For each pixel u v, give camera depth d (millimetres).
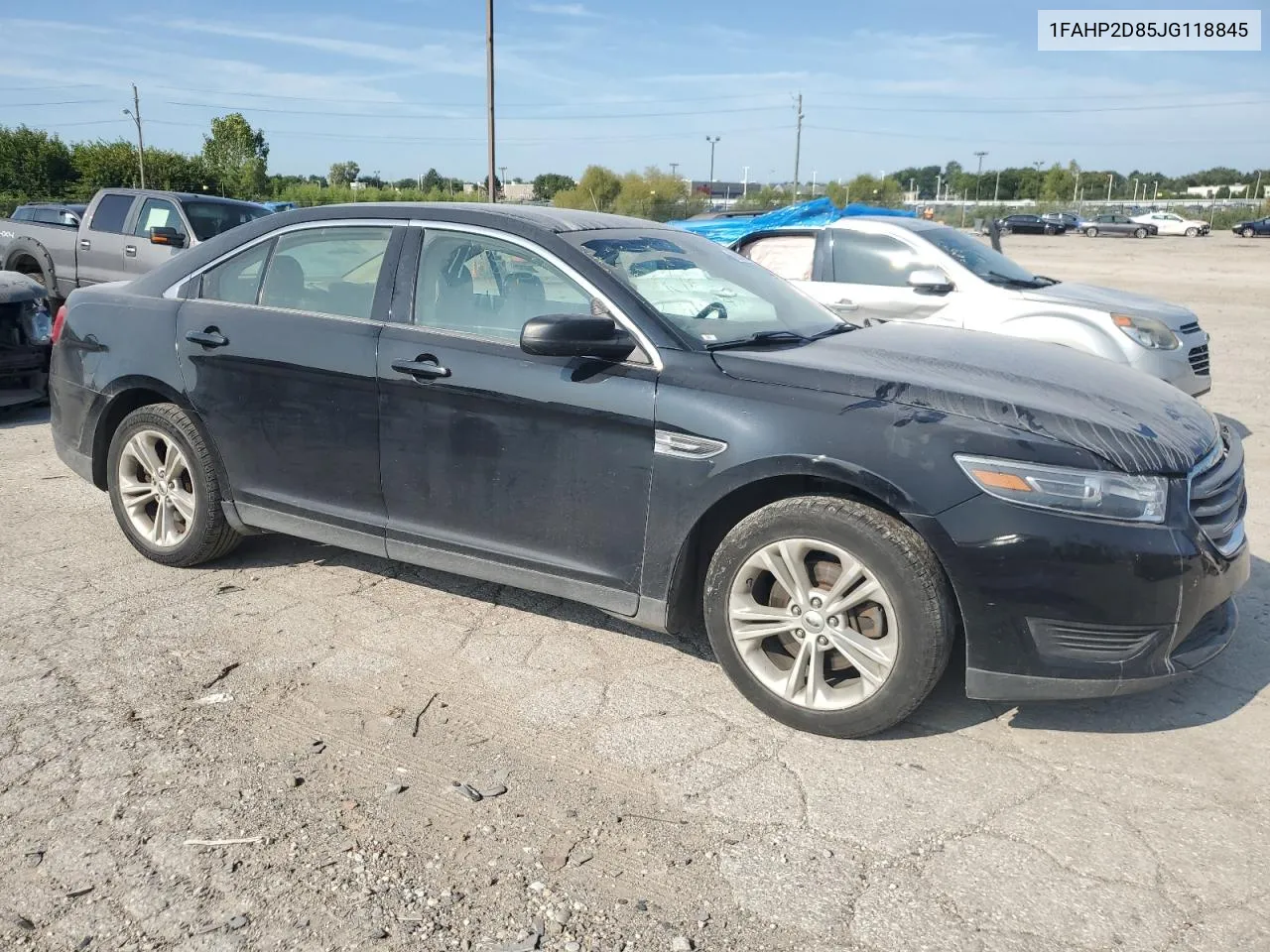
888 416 3090
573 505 3531
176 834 2723
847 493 3242
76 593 4340
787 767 3084
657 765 3090
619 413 3381
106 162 55594
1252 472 6359
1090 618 2930
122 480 4645
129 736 3209
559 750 3168
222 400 4242
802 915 2439
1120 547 2898
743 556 3287
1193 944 2340
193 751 3129
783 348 3594
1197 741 3230
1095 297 7449
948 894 2512
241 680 3592
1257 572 4613
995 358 3693
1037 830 2771
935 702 3486
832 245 8195
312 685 3564
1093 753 3164
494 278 3754
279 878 2557
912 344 3855
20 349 7391
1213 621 3295
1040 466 2932
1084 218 62594
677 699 3500
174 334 4359
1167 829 2775
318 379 3977
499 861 2631
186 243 11828
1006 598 2939
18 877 2555
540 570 3656
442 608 4242
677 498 3328
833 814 2844
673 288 3752
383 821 2787
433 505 3834
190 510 4477
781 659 3412
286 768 3043
